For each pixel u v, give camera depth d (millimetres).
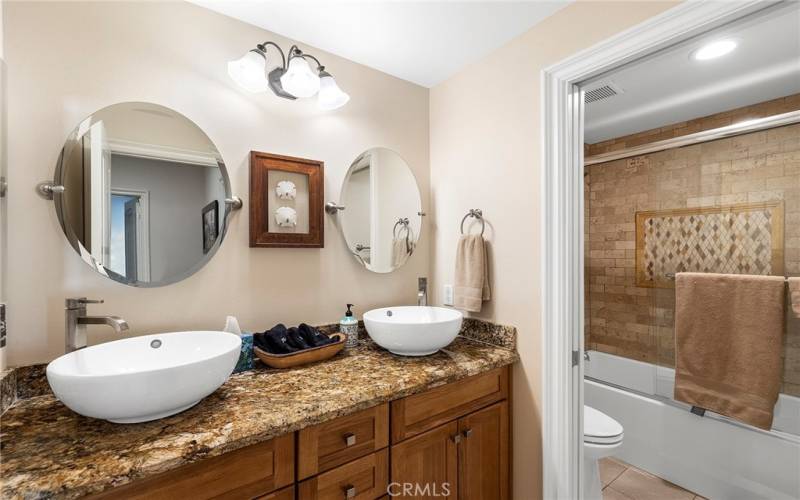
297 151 1568
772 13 959
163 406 841
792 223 1741
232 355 972
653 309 2318
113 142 1178
